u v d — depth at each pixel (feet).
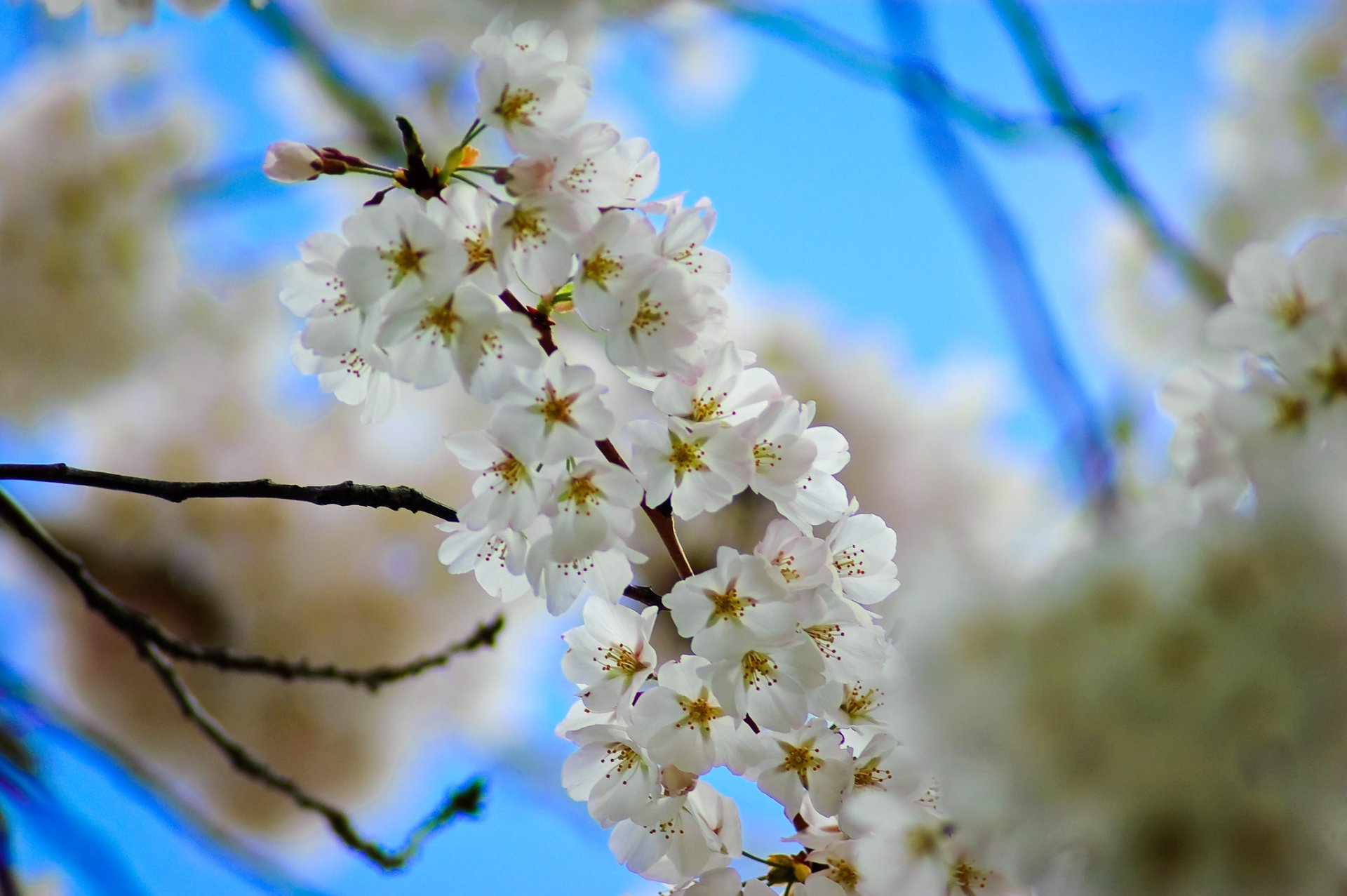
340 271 4.03
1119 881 3.79
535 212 4.04
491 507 4.08
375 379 4.15
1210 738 3.77
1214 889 3.77
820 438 4.18
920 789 4.02
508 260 4.03
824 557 4.09
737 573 4.05
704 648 4.05
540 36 4.10
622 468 4.04
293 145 4.05
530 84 4.07
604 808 4.12
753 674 4.06
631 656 4.13
